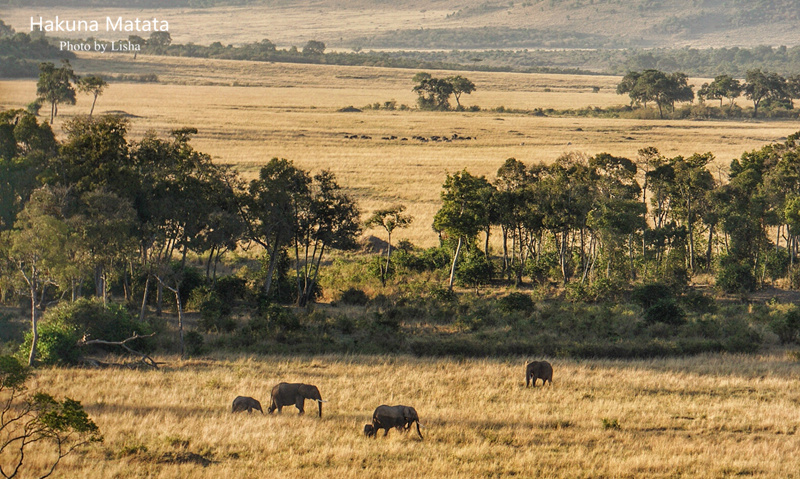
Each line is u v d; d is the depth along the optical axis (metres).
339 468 83.75
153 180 198.38
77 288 187.12
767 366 147.25
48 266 143.25
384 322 175.00
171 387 121.44
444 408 110.81
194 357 148.88
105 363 138.50
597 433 100.25
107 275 193.75
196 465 84.50
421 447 92.81
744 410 113.06
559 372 138.00
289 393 106.12
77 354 139.75
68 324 147.38
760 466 88.75
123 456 86.31
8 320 171.75
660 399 119.94
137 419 100.69
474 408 111.62
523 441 96.88
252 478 81.00
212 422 99.69
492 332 177.25
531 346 160.88
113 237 167.12
